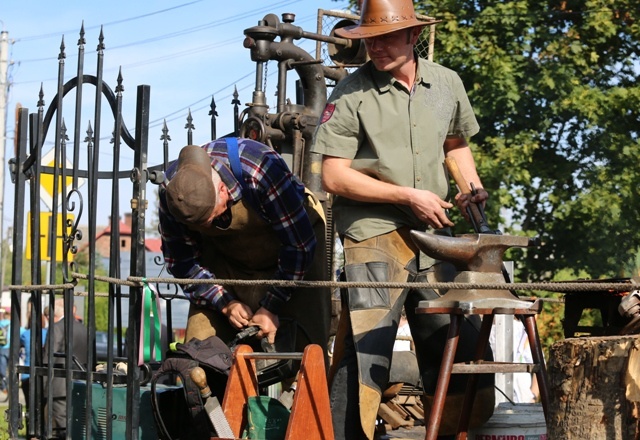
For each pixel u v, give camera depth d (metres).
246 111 9.05
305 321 7.28
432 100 6.23
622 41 21.83
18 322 7.98
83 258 36.38
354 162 6.18
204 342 6.39
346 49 9.51
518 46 20.78
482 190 5.72
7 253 50.41
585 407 4.79
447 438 6.28
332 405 6.06
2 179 37.06
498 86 19.94
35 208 7.73
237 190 6.55
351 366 6.06
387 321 5.98
